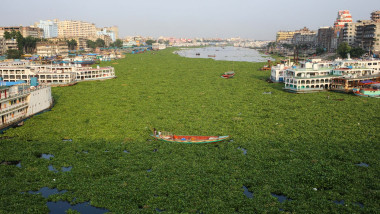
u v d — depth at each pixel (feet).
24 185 190.60
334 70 487.61
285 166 211.00
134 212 162.50
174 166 212.23
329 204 168.35
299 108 362.12
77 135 273.54
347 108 356.79
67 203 174.91
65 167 215.51
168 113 345.31
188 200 173.78
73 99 414.21
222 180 194.70
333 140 256.32
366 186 185.88
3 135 270.26
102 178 197.26
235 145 249.34
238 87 497.87
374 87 426.92
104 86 510.17
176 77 609.83
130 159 224.74
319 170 203.62
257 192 181.27
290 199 176.24
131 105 382.01
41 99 347.77
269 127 292.61
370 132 273.95
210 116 332.80
